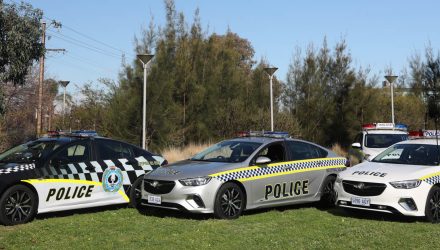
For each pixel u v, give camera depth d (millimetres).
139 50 20656
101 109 23234
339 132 25484
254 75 25812
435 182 8695
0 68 11617
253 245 6836
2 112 12445
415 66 27375
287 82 25906
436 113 22641
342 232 7637
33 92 24531
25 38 11703
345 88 25859
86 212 9461
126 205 10188
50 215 9125
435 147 9609
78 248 6688
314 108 25297
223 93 24172
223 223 8328
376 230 7793
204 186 8469
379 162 9750
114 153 9820
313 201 10133
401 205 8406
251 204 9055
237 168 8938
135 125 20484
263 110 24500
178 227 7988
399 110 29172
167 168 9164
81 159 9234
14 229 7859
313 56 25797
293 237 7316
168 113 20953
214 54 24047
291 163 9820
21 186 8250
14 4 11734
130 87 20672
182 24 23266
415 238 7254
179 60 22484
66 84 25188
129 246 6785
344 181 8992
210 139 22844
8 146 19656
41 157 8734
